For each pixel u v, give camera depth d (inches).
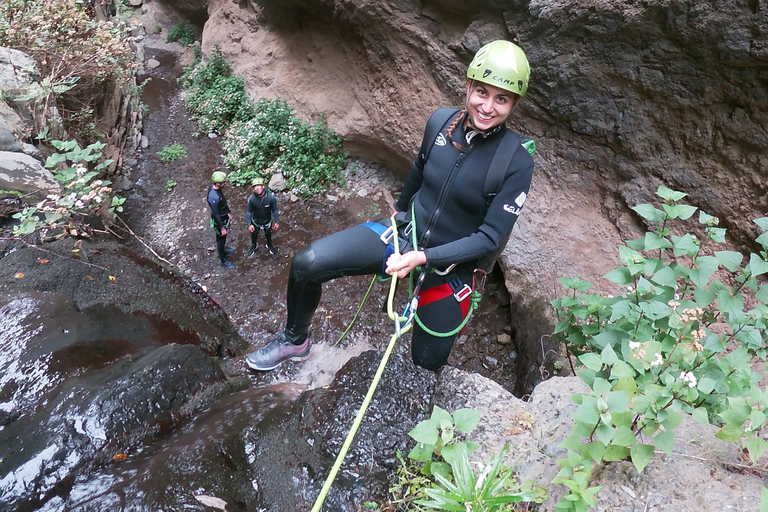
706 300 85.2
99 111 307.0
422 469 73.3
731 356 74.5
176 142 380.2
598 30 171.0
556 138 209.0
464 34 221.9
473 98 74.0
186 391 112.9
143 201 319.9
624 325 93.7
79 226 174.6
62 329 124.0
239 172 341.1
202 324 180.7
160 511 69.9
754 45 136.6
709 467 64.2
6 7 239.6
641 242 96.5
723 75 149.4
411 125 272.8
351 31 289.4
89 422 92.2
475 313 237.5
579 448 60.5
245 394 117.7
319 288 104.7
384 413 87.9
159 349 124.7
